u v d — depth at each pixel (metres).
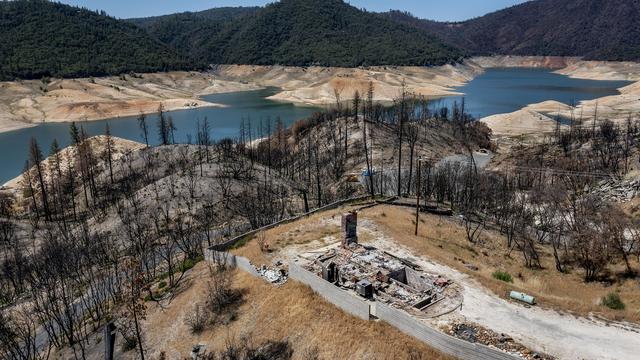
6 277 90.88
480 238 79.25
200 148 162.62
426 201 101.00
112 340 53.22
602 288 58.31
